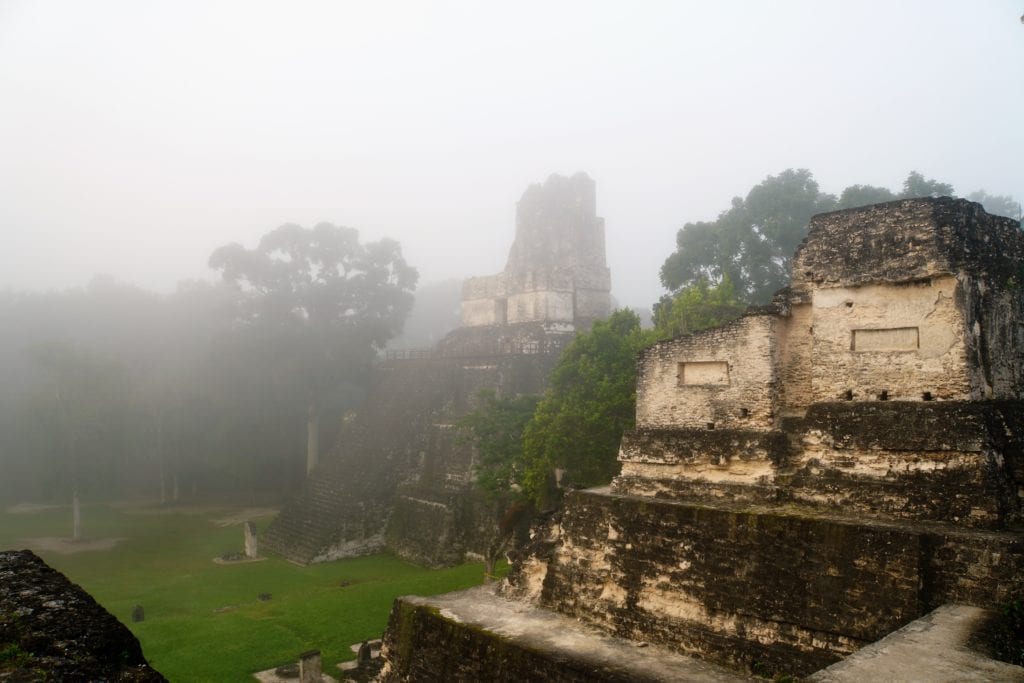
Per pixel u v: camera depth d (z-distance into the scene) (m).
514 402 29.53
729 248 35.94
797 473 12.01
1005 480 10.30
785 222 34.53
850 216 12.17
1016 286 12.15
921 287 11.21
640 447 14.07
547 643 11.80
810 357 12.62
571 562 13.61
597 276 45.53
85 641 5.05
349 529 33.03
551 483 24.25
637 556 12.41
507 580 15.03
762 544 10.75
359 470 36.59
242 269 47.78
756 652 10.43
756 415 12.57
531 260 46.38
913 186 34.56
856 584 9.67
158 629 21.20
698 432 13.27
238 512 44.31
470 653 12.48
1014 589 8.63
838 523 10.06
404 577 27.06
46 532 38.62
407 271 51.34
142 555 33.16
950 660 7.26
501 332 42.75
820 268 12.41
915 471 10.69
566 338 39.19
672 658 11.13
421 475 35.59
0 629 4.95
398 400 40.44
